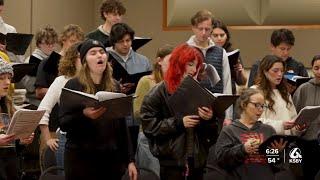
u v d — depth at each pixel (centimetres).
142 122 583
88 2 1202
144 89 718
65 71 662
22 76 754
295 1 1067
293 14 1070
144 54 1154
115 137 564
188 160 570
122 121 575
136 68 771
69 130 551
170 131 567
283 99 721
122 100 534
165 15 1140
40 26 1098
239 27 1089
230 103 562
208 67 627
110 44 774
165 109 579
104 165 558
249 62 1087
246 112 653
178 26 1128
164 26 1141
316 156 740
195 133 575
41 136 715
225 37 847
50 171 642
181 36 1125
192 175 577
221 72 748
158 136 573
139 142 715
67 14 1156
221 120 667
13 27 1002
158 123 573
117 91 588
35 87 796
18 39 847
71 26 783
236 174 637
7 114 640
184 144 570
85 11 1199
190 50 580
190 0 1105
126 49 756
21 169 697
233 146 639
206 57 749
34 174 830
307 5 1062
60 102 553
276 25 1080
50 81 775
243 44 1090
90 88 564
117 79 698
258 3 1092
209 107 554
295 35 1071
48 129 668
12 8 1071
